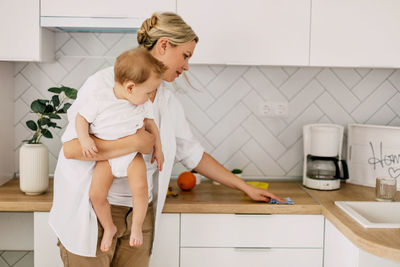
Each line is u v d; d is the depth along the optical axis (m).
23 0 2.03
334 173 2.20
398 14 2.08
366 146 2.29
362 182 2.32
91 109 1.40
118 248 1.60
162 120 1.66
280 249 1.93
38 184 1.98
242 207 1.90
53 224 1.49
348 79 2.43
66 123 2.41
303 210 1.90
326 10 2.08
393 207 1.91
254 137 2.45
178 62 1.59
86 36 2.37
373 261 1.55
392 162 2.21
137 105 1.47
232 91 2.42
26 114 2.41
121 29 2.22
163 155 1.63
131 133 1.46
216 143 2.45
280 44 2.09
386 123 2.45
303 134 2.32
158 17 1.56
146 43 1.57
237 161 2.46
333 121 2.45
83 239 1.46
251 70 2.41
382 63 2.10
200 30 2.07
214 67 2.41
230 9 2.06
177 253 1.92
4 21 2.04
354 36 2.09
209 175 1.95
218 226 1.92
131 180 1.48
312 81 2.42
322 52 2.10
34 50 2.06
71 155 1.44
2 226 2.40
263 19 2.07
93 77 1.49
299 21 2.08
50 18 2.04
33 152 1.97
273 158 2.46
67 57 2.37
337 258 1.76
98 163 1.47
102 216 1.48
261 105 2.43
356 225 1.62
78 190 1.46
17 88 2.39
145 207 1.50
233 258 1.93
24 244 2.41
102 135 1.44
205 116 2.43
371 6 2.07
